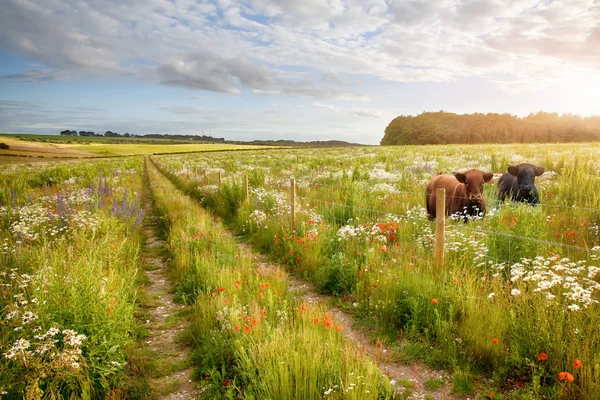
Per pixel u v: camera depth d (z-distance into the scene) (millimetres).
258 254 8727
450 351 4074
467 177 8117
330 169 22500
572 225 6977
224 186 15023
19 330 3738
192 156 64875
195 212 12609
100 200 11992
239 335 4188
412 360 4184
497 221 6785
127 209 10812
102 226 8633
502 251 5562
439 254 5574
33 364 3283
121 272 6004
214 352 4195
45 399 3221
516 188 9656
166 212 12945
